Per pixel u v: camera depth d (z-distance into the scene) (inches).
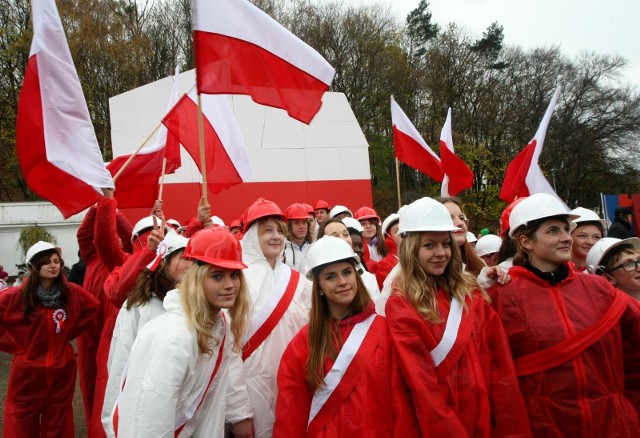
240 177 225.3
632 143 1264.8
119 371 125.3
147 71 1318.9
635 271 130.1
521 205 116.9
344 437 104.4
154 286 133.3
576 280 114.8
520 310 111.3
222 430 108.4
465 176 264.7
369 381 107.2
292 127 569.3
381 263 202.5
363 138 584.7
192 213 522.3
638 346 114.3
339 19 1440.7
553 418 105.2
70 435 184.9
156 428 92.0
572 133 1266.0
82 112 171.9
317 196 565.3
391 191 1342.3
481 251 187.9
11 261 768.9
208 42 167.9
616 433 103.5
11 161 1157.7
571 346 106.1
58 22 171.2
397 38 1528.1
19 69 1149.7
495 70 1403.8
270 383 133.2
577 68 1316.4
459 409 102.7
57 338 182.5
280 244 146.2
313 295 115.8
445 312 109.4
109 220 177.3
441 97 1395.2
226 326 111.8
